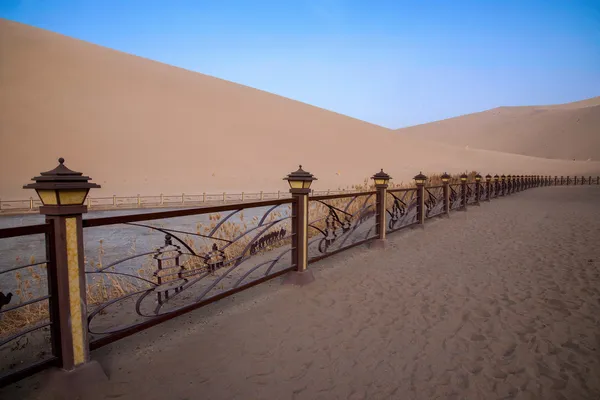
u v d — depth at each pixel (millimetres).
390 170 46938
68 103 36406
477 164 59812
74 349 2275
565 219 10273
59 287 2215
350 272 4953
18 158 27641
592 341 2959
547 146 105188
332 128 55312
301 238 4441
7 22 45969
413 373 2512
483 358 2709
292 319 3410
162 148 35250
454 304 3783
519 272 4953
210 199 25625
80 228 2254
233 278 4797
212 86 53281
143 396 2252
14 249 9555
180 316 3484
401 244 6828
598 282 4461
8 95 34094
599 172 61906
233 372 2523
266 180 35062
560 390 2316
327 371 2537
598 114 109000
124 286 4715
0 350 2928
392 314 3523
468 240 7230
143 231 12414
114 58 49094
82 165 29172
